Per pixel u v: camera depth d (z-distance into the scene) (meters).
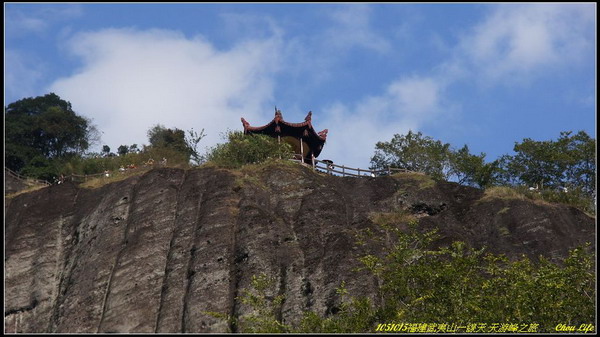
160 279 51.50
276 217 56.03
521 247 54.28
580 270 41.53
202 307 48.44
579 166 68.94
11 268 55.16
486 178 69.88
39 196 62.31
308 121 73.19
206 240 53.06
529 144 70.12
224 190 57.78
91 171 73.88
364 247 51.22
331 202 57.16
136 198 58.19
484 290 41.34
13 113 91.81
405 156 71.44
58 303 52.31
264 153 65.00
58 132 87.38
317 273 49.84
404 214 58.19
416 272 42.59
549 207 58.03
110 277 51.88
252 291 48.94
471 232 56.91
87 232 57.59
